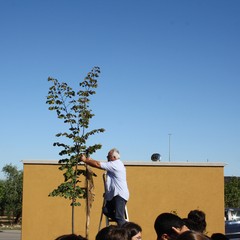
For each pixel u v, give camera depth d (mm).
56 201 17609
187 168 18281
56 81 13102
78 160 13102
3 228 41125
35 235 17438
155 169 18156
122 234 4059
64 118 13125
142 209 17953
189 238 2879
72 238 3299
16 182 48969
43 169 17703
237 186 47500
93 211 17516
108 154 9242
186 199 18188
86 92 13273
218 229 18172
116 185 9055
